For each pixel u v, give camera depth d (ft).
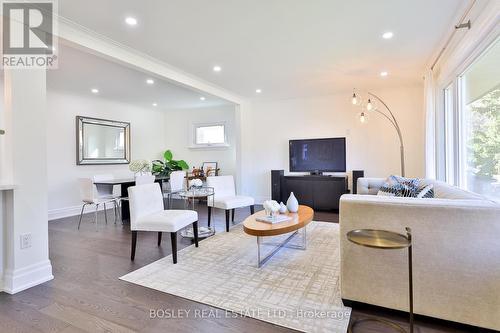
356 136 17.81
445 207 5.29
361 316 5.90
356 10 8.07
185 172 21.84
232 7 7.80
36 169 7.59
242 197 13.75
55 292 7.07
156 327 5.57
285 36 9.71
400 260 5.71
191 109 24.39
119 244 11.17
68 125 17.63
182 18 8.36
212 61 12.05
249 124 20.67
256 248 10.27
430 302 5.49
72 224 14.88
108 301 6.60
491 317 5.12
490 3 6.75
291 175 19.08
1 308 6.32
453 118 10.41
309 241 11.02
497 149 7.52
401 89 16.61
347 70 13.46
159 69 12.32
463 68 9.46
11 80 7.16
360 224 5.96
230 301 6.54
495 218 5.02
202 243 10.99
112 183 14.80
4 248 7.22
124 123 21.49
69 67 12.70
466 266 5.22
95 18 8.27
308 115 19.22
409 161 16.51
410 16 8.42
